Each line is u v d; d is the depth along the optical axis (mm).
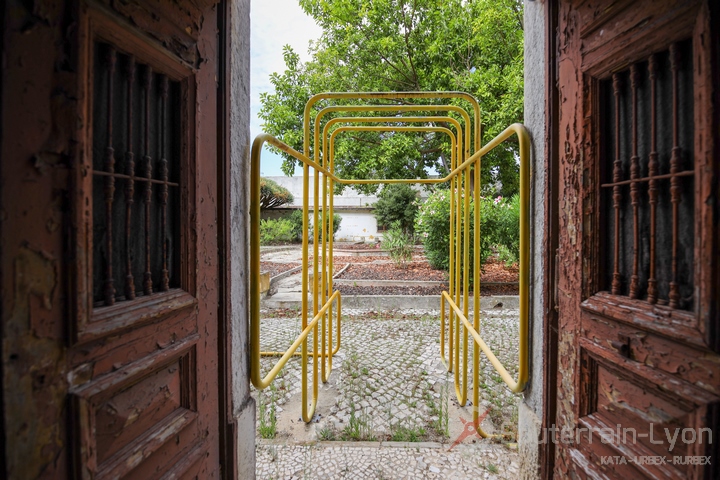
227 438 1139
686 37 708
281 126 7617
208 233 1050
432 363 3072
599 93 962
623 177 910
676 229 750
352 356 3205
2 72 506
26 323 543
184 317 937
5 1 510
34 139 553
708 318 647
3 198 512
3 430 514
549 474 1171
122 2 720
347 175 7523
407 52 7414
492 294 5312
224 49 1127
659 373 753
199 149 1003
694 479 666
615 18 875
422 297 5066
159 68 864
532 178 1338
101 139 734
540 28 1271
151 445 797
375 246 14719
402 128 2709
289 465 1747
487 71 6379
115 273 767
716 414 634
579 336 1020
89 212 645
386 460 1777
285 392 2572
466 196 2125
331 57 7836
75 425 615
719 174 640
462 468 1716
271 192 17500
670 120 783
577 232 1028
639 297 848
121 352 727
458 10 6906
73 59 613
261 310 5109
